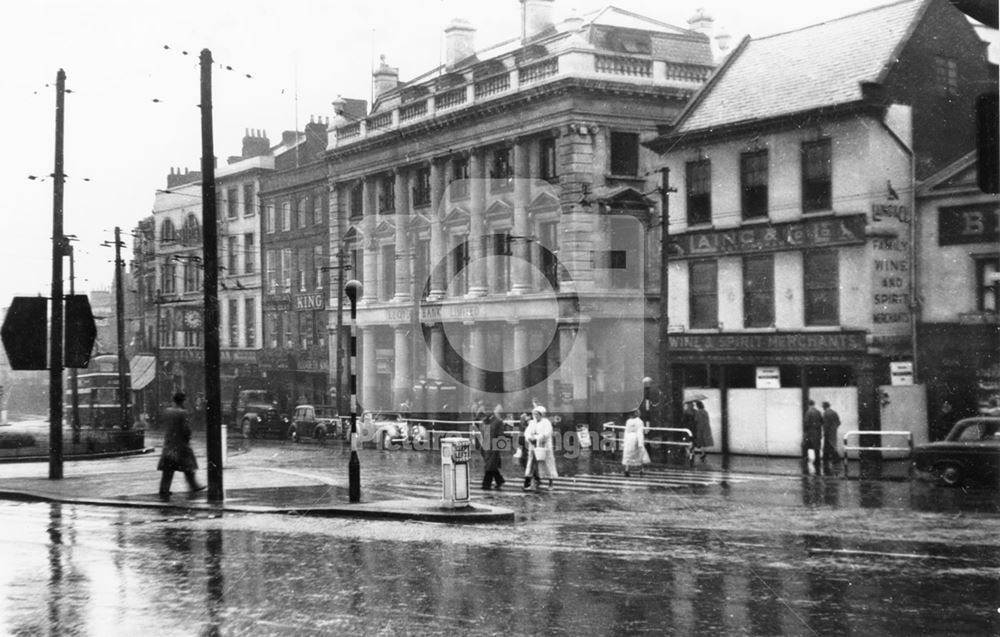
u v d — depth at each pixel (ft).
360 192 203.51
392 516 63.26
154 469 106.11
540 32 179.11
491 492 81.05
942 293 112.27
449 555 47.24
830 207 118.21
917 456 84.58
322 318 218.59
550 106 155.63
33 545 51.55
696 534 54.70
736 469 102.58
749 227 124.88
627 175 155.02
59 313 94.58
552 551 48.34
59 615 34.99
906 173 115.24
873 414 112.27
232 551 49.06
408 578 41.24
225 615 34.76
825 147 119.34
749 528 57.31
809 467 101.40
